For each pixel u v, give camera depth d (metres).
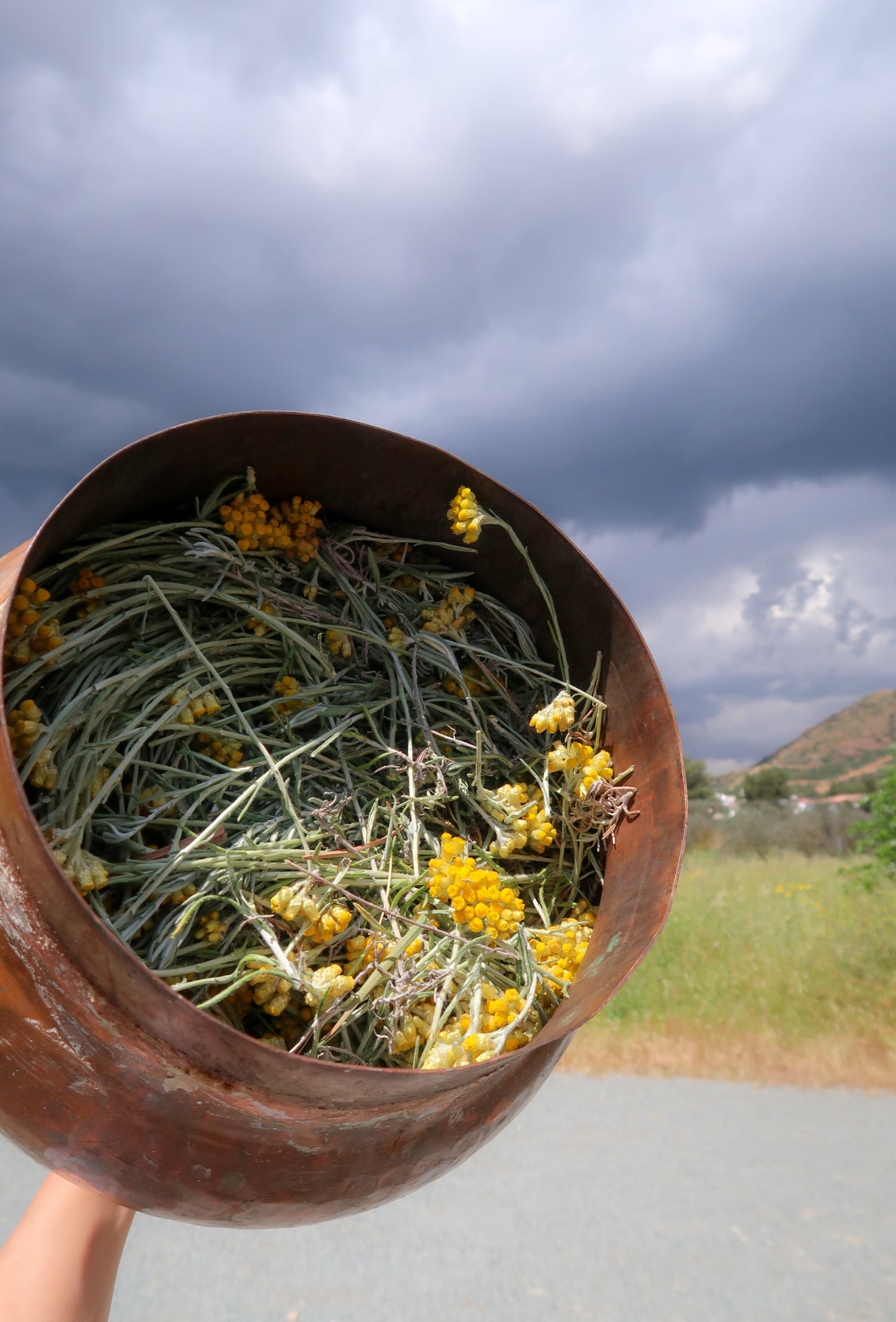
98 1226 0.95
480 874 1.20
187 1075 0.84
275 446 1.27
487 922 1.19
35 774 0.99
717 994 5.53
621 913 1.20
